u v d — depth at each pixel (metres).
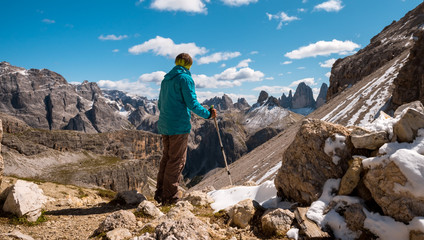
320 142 2.40
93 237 2.25
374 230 1.83
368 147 2.19
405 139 2.01
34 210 2.77
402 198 1.80
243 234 2.15
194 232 1.94
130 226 2.36
